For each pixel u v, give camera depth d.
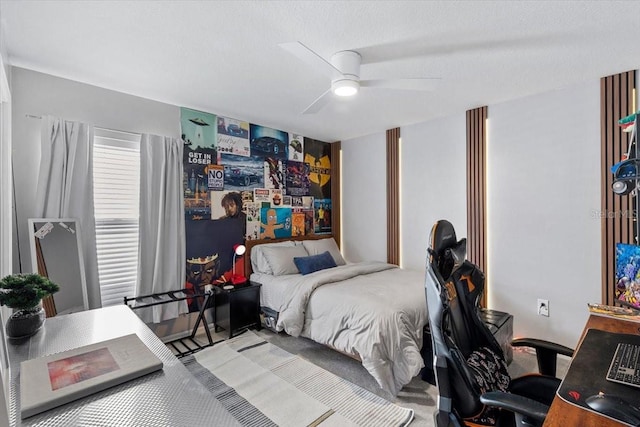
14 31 1.86
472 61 2.27
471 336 1.56
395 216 4.09
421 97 3.00
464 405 1.23
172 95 2.92
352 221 4.70
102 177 2.75
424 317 2.46
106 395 0.86
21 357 1.11
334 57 2.15
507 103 3.10
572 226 2.75
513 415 1.26
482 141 3.25
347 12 1.70
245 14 1.72
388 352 2.22
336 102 3.13
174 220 3.11
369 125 3.97
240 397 2.18
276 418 1.96
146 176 2.93
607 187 2.55
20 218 2.33
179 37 1.94
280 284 3.28
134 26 1.83
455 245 1.58
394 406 2.08
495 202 3.20
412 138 3.92
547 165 2.88
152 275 2.95
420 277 3.26
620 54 2.18
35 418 0.77
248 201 3.85
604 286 2.58
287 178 4.31
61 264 2.38
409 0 1.60
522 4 1.64
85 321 1.45
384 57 2.20
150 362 1.01
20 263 2.31
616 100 2.50
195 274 3.34
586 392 1.04
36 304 1.33
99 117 2.71
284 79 2.57
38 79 2.42
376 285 2.91
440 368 1.27
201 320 3.38
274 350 2.92
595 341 1.44
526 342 1.55
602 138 2.56
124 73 2.45
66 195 2.45
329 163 4.92
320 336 2.68
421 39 1.97
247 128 3.83
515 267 3.08
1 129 1.89
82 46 2.04
